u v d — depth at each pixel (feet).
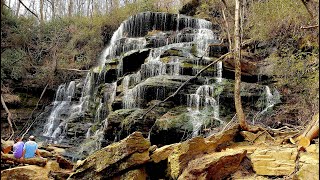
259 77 44.32
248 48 49.29
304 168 14.61
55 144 41.34
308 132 17.80
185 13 72.95
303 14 39.58
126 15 76.95
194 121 34.86
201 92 40.37
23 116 52.70
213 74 44.88
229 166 17.49
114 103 42.60
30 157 25.66
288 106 36.32
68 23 74.69
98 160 19.08
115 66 53.98
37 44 64.44
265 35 47.11
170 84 40.40
